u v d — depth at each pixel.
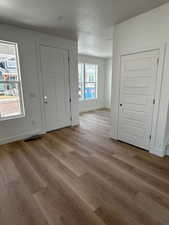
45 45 3.44
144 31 2.44
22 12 2.38
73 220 1.38
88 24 2.89
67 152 2.76
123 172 2.12
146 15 2.38
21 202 1.59
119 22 2.80
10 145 3.08
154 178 1.98
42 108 3.65
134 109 2.85
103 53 5.77
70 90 4.22
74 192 1.74
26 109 3.36
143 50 2.51
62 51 3.80
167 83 2.28
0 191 1.76
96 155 2.64
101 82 7.19
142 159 2.48
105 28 3.11
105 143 3.17
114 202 1.58
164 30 2.20
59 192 1.74
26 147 2.98
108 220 1.37
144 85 2.60
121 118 3.14
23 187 1.83
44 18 2.61
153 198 1.63
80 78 6.32
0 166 2.30
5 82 3.03
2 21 2.70
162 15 2.19
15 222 1.36
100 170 2.18
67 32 3.37
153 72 2.44
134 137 2.96
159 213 1.44
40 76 3.48
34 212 1.47
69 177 2.02
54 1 2.06
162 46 2.25
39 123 3.66
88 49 5.07
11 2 2.06
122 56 2.88
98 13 2.43
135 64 2.67
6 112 3.16
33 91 3.41
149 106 2.59
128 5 2.19
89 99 6.81
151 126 2.62
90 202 1.58
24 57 3.14
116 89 3.11
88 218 1.39
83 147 2.97
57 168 2.24
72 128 4.24
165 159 2.47
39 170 2.19
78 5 2.18
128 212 1.45
